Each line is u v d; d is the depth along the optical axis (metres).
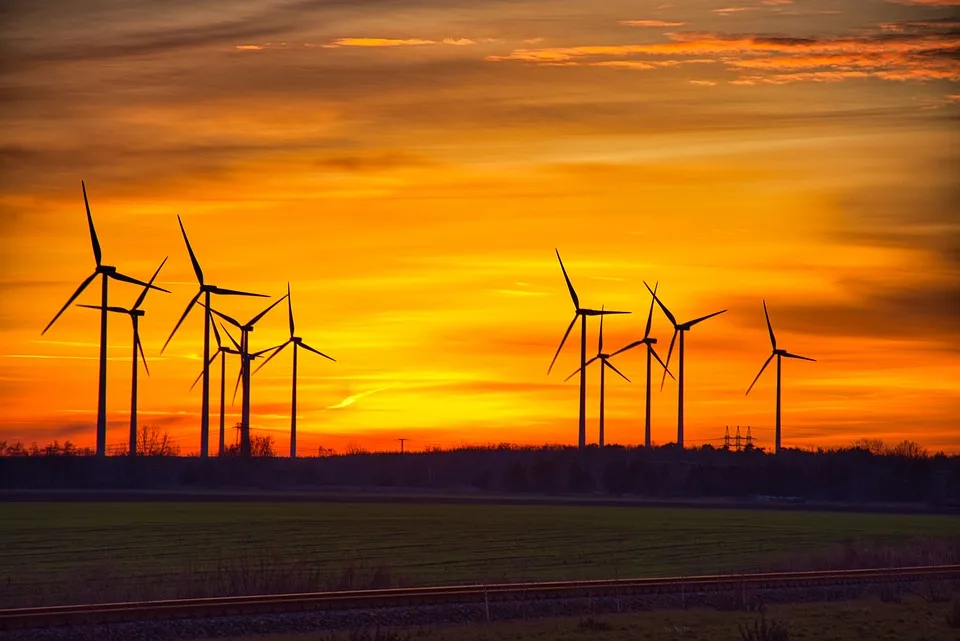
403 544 160.00
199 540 164.25
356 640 65.06
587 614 79.69
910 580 104.31
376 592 78.69
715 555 147.00
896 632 73.81
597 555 145.25
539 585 84.88
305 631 69.19
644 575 117.38
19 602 82.75
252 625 68.75
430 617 74.62
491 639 67.56
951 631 74.75
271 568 112.19
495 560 136.00
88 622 66.56
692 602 86.44
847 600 92.44
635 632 71.31
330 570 116.88
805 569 117.50
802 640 70.38
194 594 84.44
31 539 164.88
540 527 199.75
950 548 136.25
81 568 121.38
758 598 89.00
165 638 65.19
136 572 115.12
